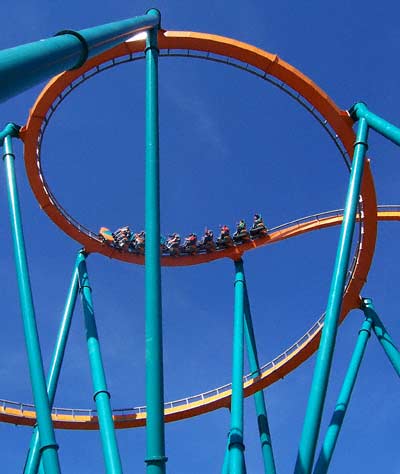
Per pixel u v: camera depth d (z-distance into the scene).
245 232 19.03
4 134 15.34
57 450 11.05
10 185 14.33
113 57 15.23
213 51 15.19
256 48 15.00
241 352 14.41
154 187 10.72
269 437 16.03
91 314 15.58
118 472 11.88
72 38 7.77
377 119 13.80
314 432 10.84
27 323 12.25
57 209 17.12
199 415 18.83
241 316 15.36
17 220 13.76
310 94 14.94
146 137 11.36
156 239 10.19
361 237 16.23
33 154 15.99
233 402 13.33
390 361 15.38
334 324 11.62
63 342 15.81
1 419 17.81
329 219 18.92
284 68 14.84
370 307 16.33
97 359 14.26
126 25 10.50
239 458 12.06
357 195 13.03
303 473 10.59
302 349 17.36
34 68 6.24
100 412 13.07
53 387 15.05
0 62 5.64
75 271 17.14
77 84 15.34
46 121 15.63
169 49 15.23
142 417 18.61
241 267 18.56
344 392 14.32
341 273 12.15
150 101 11.80
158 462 8.41
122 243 18.16
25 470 13.44
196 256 19.22
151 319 9.42
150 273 9.82
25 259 13.20
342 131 15.09
